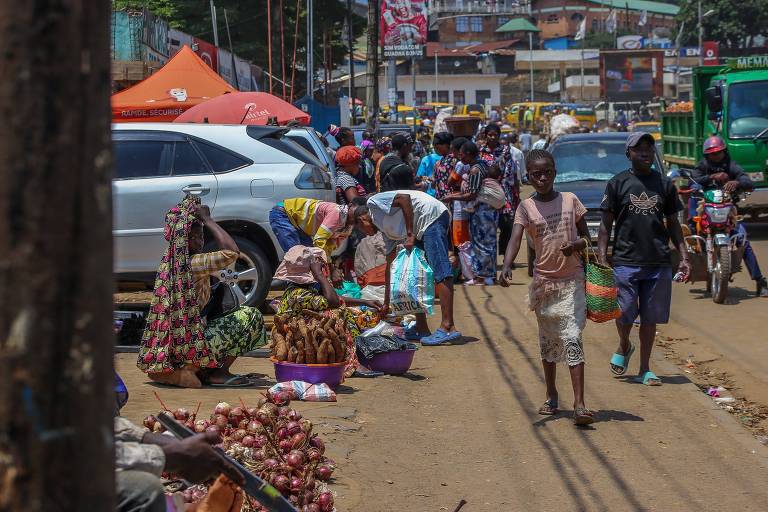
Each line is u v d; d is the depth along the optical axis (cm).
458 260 1353
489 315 1121
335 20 4219
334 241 866
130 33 1961
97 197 167
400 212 945
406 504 510
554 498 528
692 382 810
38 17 159
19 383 161
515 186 1420
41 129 160
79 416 166
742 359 909
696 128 1862
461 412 706
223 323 747
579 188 1441
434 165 1484
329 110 2891
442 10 11244
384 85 9588
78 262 164
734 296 1252
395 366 816
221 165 1020
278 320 753
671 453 612
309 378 729
